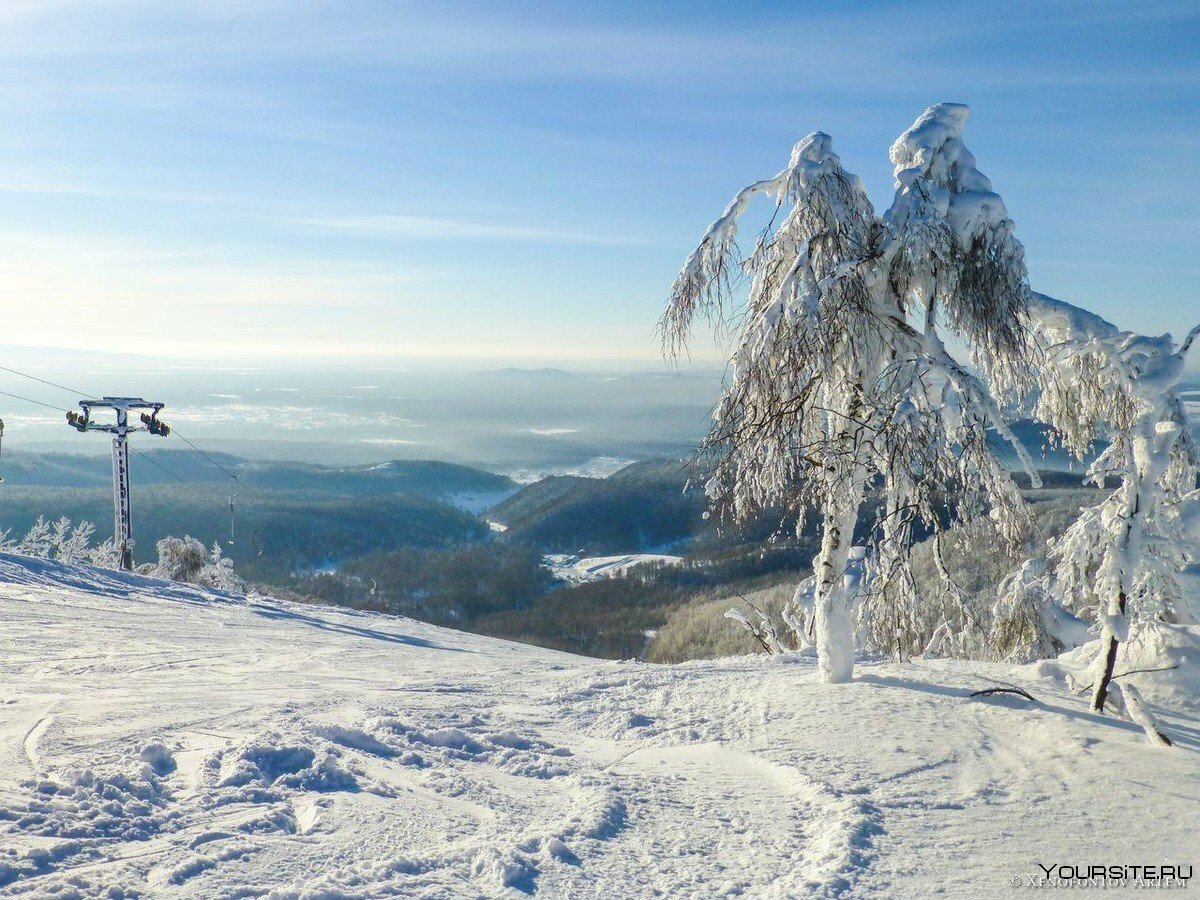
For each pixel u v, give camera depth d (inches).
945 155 354.3
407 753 256.2
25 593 732.0
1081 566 329.4
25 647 464.4
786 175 360.2
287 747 237.3
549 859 182.4
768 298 371.6
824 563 366.6
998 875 184.7
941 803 226.7
